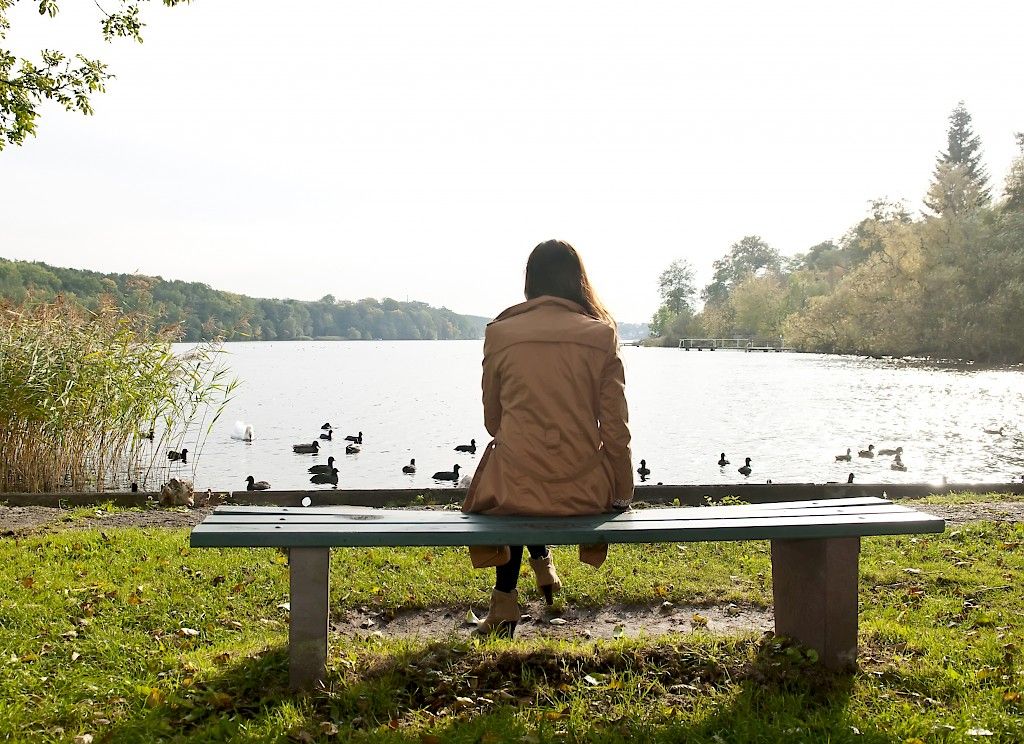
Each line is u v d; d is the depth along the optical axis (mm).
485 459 4098
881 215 79000
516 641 4332
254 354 127625
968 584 5660
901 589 5613
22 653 4293
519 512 3898
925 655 4199
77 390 11828
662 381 48969
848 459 19125
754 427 26000
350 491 10484
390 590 5645
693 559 6469
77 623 4805
